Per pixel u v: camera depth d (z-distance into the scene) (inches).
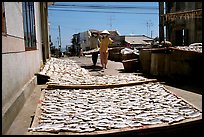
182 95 243.1
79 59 982.4
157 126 148.0
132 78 341.7
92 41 1672.0
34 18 404.5
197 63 313.6
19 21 238.5
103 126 148.0
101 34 550.3
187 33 884.0
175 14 573.9
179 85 298.8
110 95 244.2
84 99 227.6
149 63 428.1
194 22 842.2
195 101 217.6
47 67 476.1
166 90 263.3
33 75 319.3
